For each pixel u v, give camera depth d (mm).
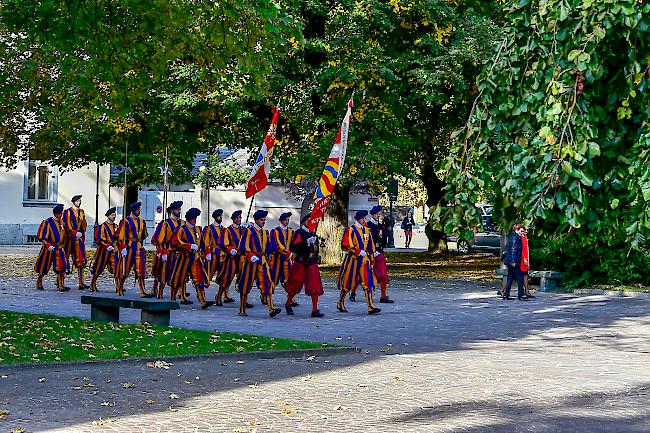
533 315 20797
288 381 11930
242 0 15180
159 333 15188
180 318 19109
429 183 39594
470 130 7039
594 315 20875
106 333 14812
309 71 29828
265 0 15375
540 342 16344
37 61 26531
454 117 31609
